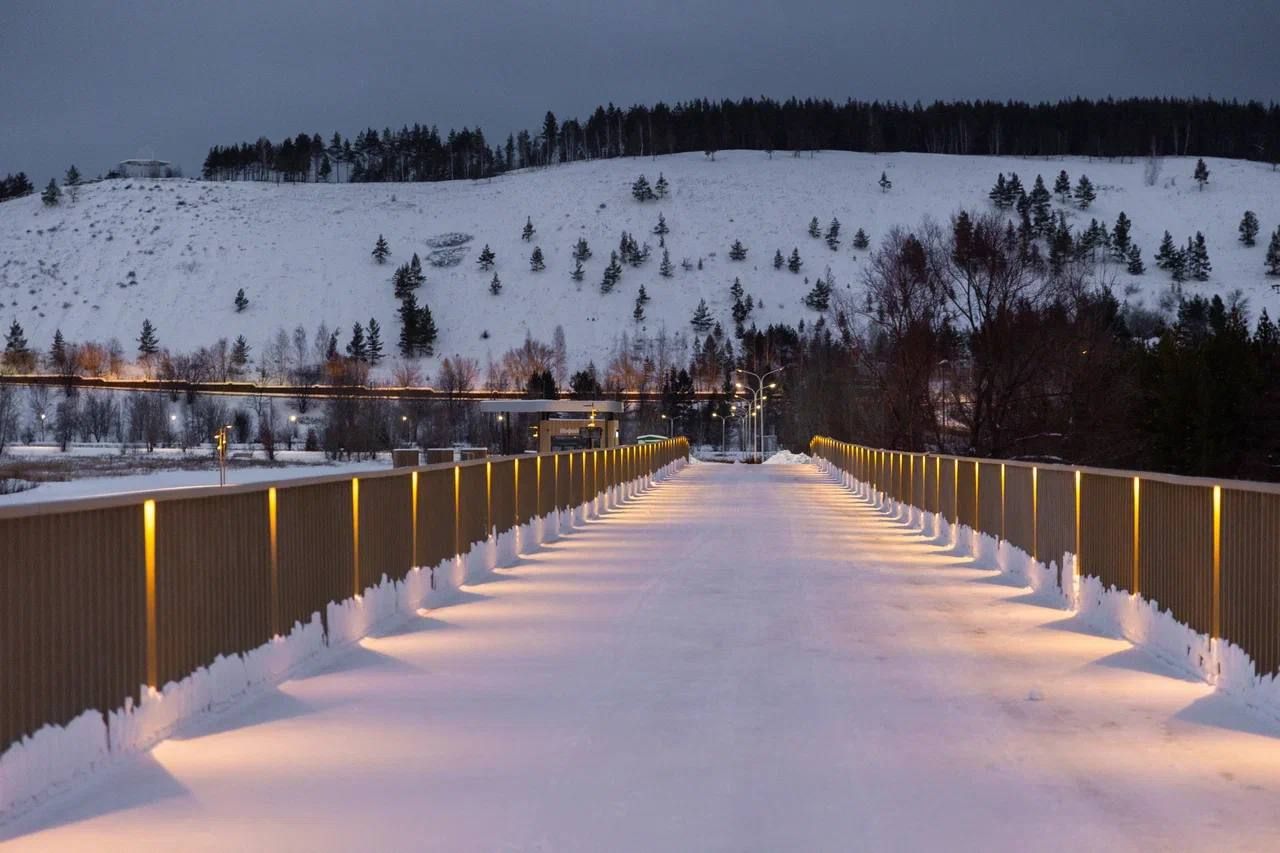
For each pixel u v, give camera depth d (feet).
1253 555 34.58
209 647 33.30
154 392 459.32
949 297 182.29
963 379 182.91
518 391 538.06
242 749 29.66
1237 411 162.40
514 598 57.77
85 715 26.89
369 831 23.48
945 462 91.76
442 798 25.59
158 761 28.55
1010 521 69.36
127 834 23.35
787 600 57.00
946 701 35.04
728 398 524.93
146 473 220.43
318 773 27.53
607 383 577.43
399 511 51.78
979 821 24.06
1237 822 24.07
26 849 22.50
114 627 28.17
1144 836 23.20
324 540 42.52
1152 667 40.42
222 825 23.88
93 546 27.35
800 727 31.76
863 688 36.81
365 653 42.80
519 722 32.35
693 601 56.44
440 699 35.24
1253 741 30.55
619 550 82.69
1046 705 34.53
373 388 472.03
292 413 447.01
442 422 381.40
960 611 53.62
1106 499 49.19
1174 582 41.32
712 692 36.14
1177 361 167.84
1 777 23.79
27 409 433.07
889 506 124.06
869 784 26.55
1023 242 175.32
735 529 101.71
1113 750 29.60
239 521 35.40
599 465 124.77
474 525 67.00
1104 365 171.22
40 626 25.13
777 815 24.35
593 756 28.84
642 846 22.53
